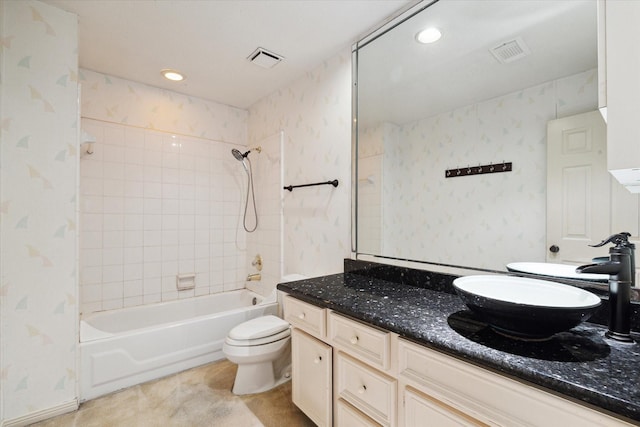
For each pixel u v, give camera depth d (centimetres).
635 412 58
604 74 82
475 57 142
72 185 171
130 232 257
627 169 78
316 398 143
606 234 105
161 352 206
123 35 191
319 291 150
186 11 168
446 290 148
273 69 234
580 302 96
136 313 251
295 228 249
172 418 163
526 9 127
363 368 118
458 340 90
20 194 157
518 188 127
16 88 157
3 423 151
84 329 193
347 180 202
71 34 170
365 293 146
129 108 256
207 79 252
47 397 162
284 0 159
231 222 315
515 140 128
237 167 319
